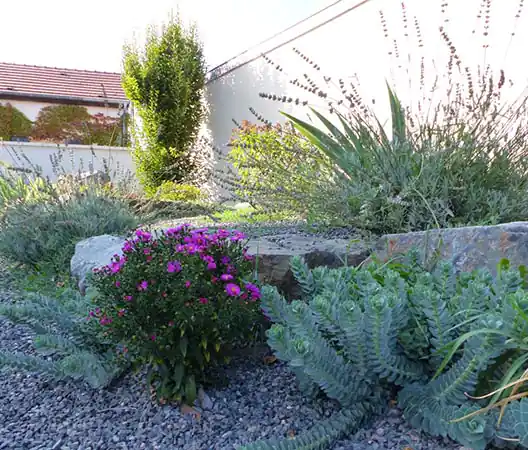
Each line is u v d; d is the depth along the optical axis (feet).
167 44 29.84
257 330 6.75
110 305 5.71
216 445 4.82
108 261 9.71
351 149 11.27
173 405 5.55
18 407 5.85
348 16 16.65
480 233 6.77
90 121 41.47
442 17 13.15
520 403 3.79
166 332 5.26
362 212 9.17
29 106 43.32
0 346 7.77
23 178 15.58
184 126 29.22
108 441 5.04
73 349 6.13
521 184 9.59
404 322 4.93
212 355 5.76
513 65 11.39
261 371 6.26
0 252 12.97
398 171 9.82
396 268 6.49
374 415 4.87
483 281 5.37
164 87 29.25
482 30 12.09
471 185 9.25
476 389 4.48
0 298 10.51
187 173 27.94
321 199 10.21
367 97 15.84
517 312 4.11
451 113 9.84
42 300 6.86
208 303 5.29
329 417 5.10
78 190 14.52
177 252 5.67
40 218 12.96
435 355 4.81
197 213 16.99
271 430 4.98
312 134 12.27
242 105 25.61
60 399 5.98
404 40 14.37
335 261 8.17
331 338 5.44
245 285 5.72
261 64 23.17
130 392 5.96
